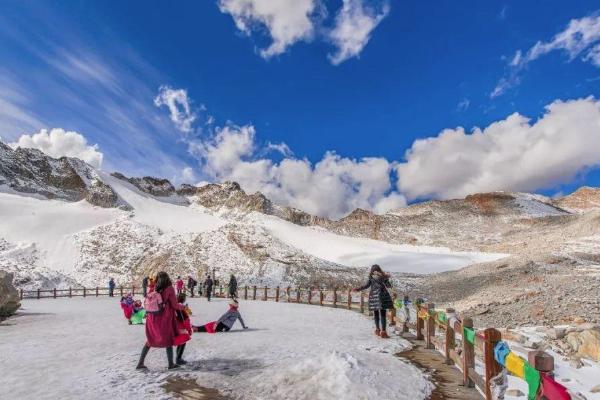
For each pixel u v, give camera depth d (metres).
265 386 6.41
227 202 132.00
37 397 5.96
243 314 19.70
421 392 6.27
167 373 7.31
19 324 15.45
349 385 6.15
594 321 16.16
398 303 13.80
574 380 8.38
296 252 73.31
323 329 13.73
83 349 9.77
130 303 15.65
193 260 63.81
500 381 4.88
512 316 19.31
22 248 65.69
